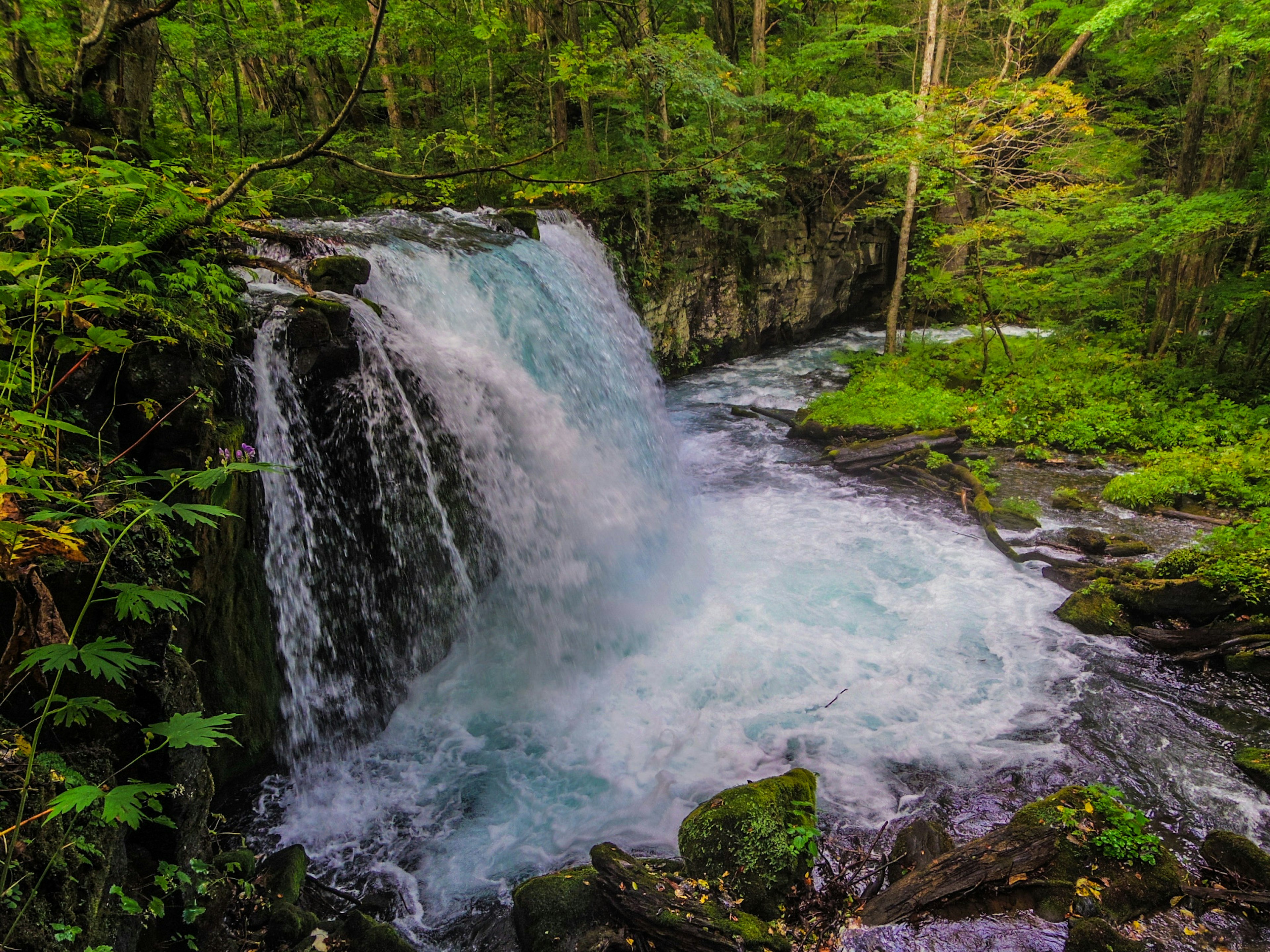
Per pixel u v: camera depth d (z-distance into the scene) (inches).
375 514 243.8
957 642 271.7
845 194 737.6
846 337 772.0
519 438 303.7
